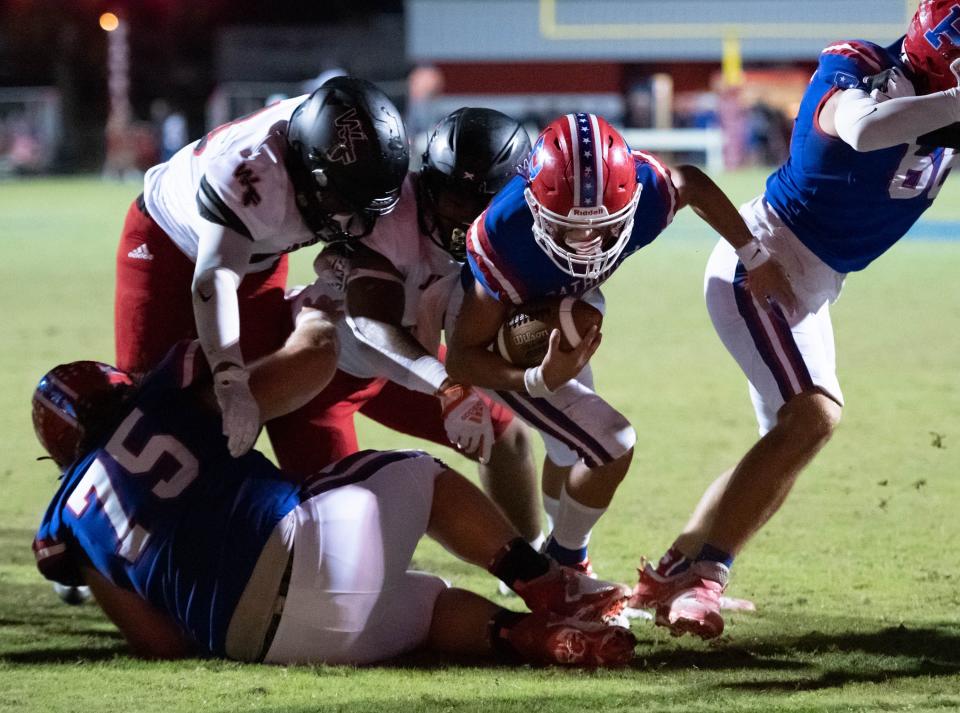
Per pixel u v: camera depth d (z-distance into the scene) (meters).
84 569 10.84
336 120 11.24
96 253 47.25
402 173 11.45
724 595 12.61
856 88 11.32
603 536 14.84
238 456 10.32
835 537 14.66
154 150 103.50
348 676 10.22
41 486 17.20
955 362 25.64
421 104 95.31
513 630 10.62
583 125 10.55
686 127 101.38
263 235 11.49
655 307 34.59
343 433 13.36
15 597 12.90
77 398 10.84
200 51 124.38
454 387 11.24
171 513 10.35
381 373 11.85
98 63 118.69
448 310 12.03
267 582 10.23
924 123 10.72
